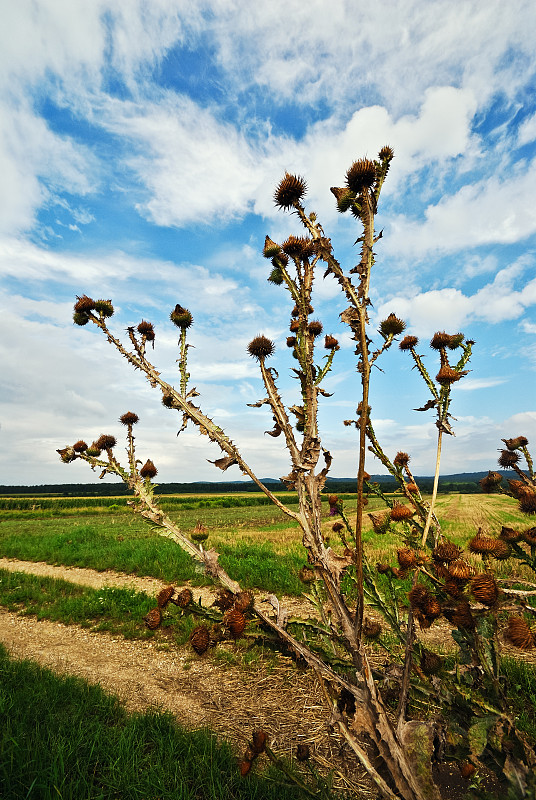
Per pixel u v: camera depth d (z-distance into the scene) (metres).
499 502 27.58
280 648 1.73
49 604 8.66
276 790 2.76
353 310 1.55
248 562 10.20
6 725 3.67
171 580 10.30
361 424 1.41
